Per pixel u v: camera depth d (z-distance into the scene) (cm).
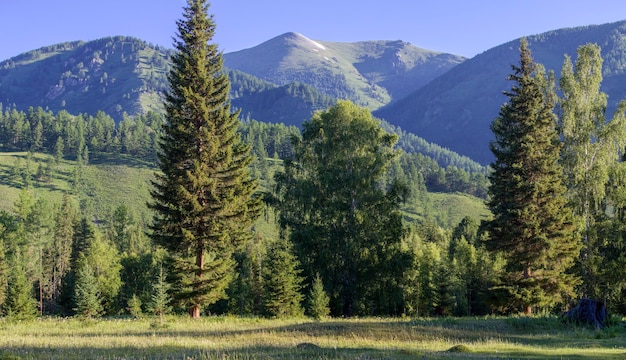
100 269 7375
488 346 1952
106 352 1574
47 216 9062
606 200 4112
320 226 4275
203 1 3456
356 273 4259
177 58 3406
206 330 2462
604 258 4041
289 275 4625
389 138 4503
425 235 10944
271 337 2125
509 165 3681
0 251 6469
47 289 8269
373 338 2162
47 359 1413
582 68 4156
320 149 4516
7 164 19188
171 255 3500
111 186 19200
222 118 3316
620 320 2800
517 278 3678
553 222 3475
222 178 3284
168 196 3234
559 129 4128
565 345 2041
